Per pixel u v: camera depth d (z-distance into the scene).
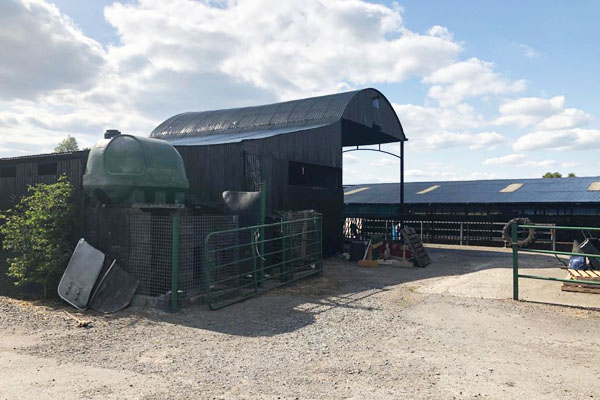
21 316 7.58
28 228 9.48
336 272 13.16
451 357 5.43
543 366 5.09
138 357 5.45
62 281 8.52
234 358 5.42
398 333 6.57
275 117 19.86
